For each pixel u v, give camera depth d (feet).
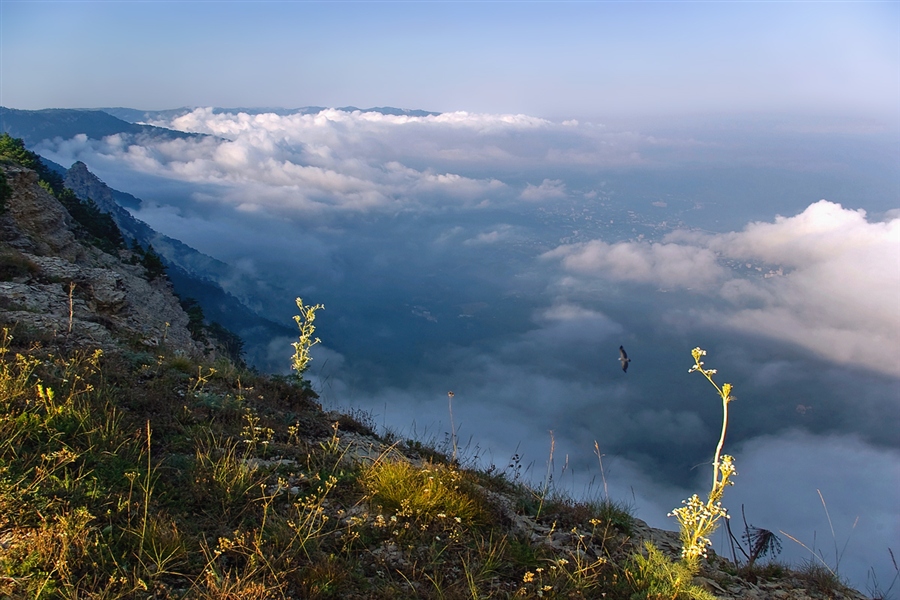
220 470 17.65
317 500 17.53
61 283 44.93
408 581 14.39
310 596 13.15
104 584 12.18
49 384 21.08
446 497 18.40
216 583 12.75
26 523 13.37
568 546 18.66
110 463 16.72
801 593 18.16
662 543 20.77
